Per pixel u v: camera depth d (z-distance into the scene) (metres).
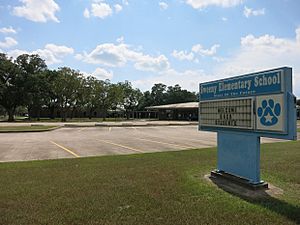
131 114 87.81
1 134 22.05
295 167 8.09
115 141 16.69
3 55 57.16
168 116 70.31
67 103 66.88
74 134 22.28
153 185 6.14
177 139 18.20
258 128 5.99
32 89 57.91
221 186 6.11
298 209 4.66
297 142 15.59
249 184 5.93
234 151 6.67
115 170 7.71
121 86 77.00
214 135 21.61
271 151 11.54
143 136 20.58
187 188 5.91
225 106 7.05
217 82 7.41
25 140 17.00
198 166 8.29
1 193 5.54
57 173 7.34
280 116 5.49
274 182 6.41
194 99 99.62
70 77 63.06
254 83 6.16
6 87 55.09
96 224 4.08
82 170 7.72
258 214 4.44
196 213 4.48
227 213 4.48
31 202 5.01
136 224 4.08
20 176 6.99
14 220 4.22
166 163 8.79
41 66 60.12
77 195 5.42
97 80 68.88
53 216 4.37
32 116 78.81
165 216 4.37
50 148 13.20
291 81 5.47
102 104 72.00
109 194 5.48
